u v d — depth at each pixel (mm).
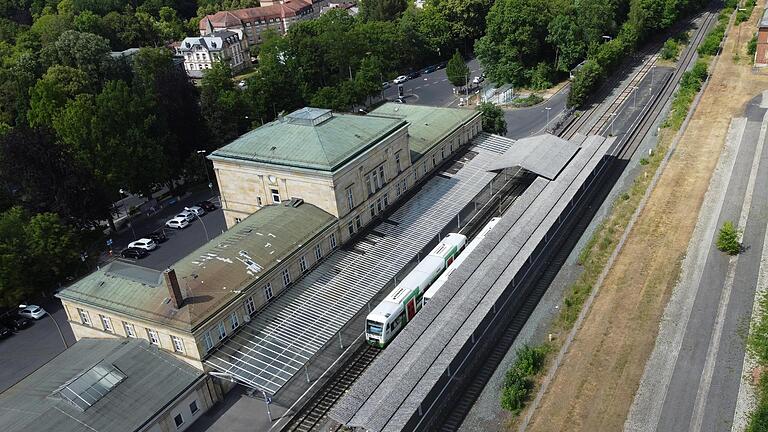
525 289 75625
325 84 171000
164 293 64875
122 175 109062
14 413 56625
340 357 68938
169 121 120188
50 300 87688
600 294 73625
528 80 167125
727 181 98312
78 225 96750
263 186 83938
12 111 143250
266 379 59312
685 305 69812
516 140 117875
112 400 56969
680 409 55750
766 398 55531
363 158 82250
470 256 76375
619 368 61281
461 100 160125
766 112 124125
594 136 112500
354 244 81938
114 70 158000
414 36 194500
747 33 181750
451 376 60688
